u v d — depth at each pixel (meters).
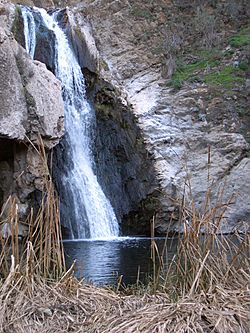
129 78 18.34
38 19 16.30
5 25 15.07
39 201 12.62
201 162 15.41
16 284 4.20
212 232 4.74
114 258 9.35
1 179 12.94
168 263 6.13
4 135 11.80
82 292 4.48
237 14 20.39
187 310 3.86
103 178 15.50
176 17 20.36
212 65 18.16
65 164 14.80
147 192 14.90
